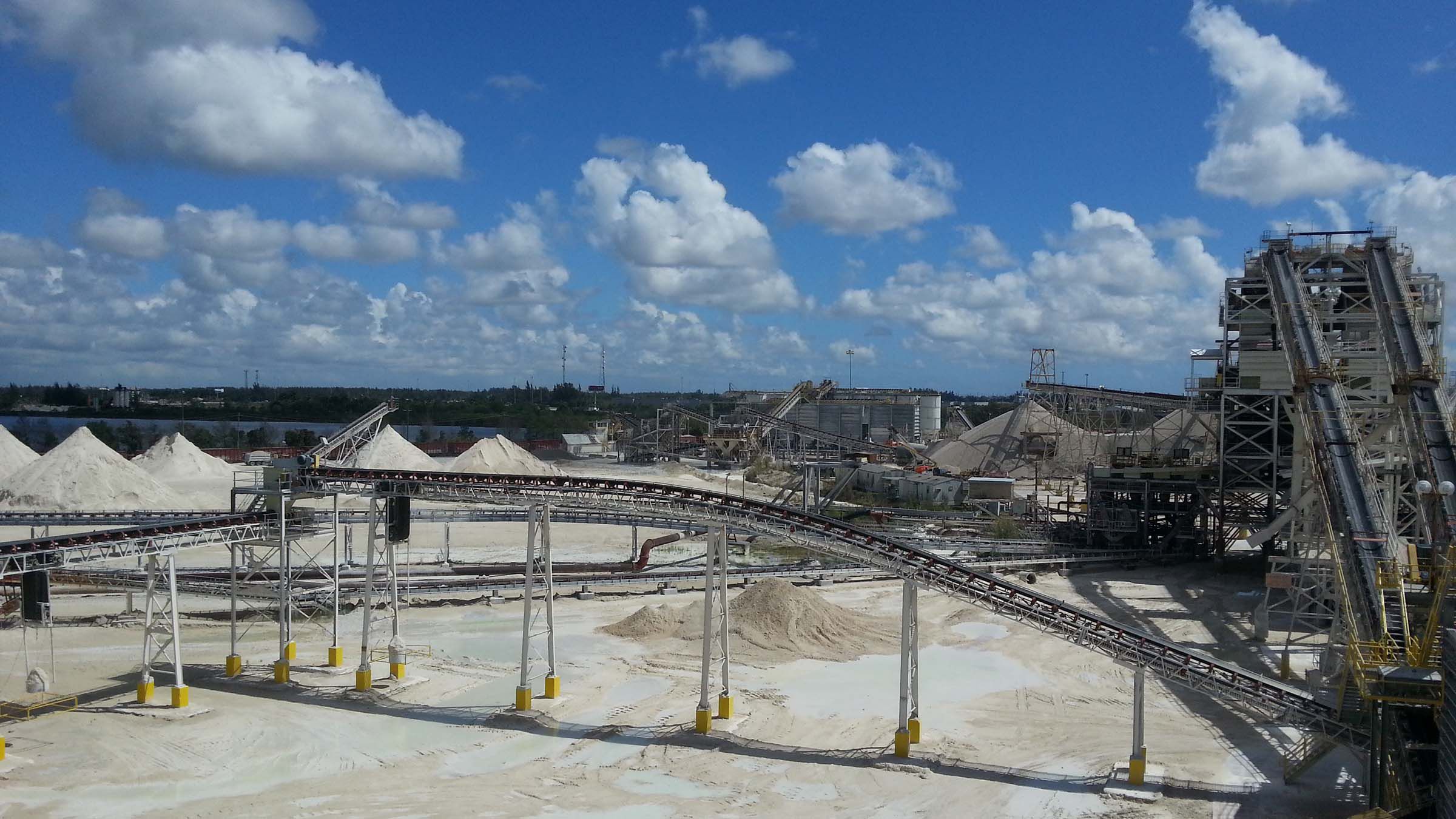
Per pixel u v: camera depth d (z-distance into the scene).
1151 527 99.00
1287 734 47.00
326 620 69.44
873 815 38.09
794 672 57.38
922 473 144.50
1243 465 89.75
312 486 55.75
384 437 150.38
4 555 43.28
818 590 80.81
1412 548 43.53
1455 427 55.97
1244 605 75.56
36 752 43.81
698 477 163.00
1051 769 42.69
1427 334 74.94
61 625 66.50
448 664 58.19
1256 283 86.12
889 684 55.25
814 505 115.00
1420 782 34.44
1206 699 53.06
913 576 44.28
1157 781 40.59
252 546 68.00
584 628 67.88
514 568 85.75
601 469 175.75
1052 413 173.00
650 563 94.56
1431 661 35.09
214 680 54.47
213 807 38.53
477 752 44.62
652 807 38.88
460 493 52.59
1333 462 55.62
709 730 46.97
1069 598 78.44
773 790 40.47
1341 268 84.12
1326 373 63.16
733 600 68.50
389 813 38.22
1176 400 132.88
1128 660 40.81
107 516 86.19
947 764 43.28
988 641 64.94
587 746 45.34
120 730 46.56
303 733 46.59
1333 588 63.06
